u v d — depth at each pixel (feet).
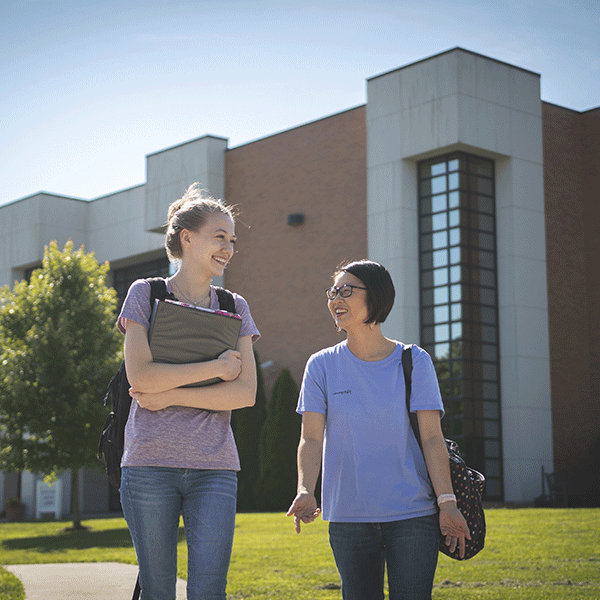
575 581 23.35
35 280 60.44
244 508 73.00
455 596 21.29
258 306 81.46
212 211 11.10
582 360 73.97
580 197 77.00
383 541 10.87
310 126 80.02
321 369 11.32
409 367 10.87
